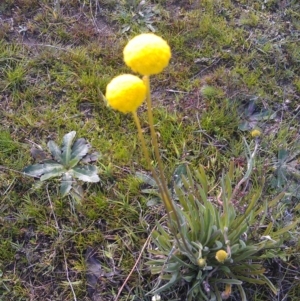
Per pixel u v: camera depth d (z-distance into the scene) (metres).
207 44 0.59
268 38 0.60
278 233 0.39
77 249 0.44
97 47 0.58
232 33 0.60
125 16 0.61
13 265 0.43
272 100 0.54
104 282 0.42
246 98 0.54
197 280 0.38
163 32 0.60
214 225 0.38
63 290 0.42
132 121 0.52
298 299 0.41
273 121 0.53
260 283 0.38
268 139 0.51
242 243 0.36
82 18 0.62
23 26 0.60
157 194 0.46
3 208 0.46
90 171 0.47
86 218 0.45
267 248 0.38
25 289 0.42
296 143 0.50
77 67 0.56
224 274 0.40
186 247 0.34
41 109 0.53
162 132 0.51
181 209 0.41
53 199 0.46
